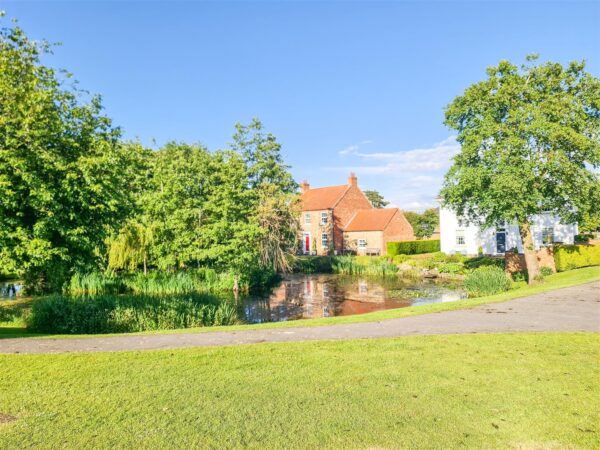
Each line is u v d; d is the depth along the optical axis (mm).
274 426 5520
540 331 10461
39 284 24844
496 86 23062
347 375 7465
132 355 8844
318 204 53562
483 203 22422
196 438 5230
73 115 13289
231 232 27625
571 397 6316
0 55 12266
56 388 6961
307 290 29016
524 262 28688
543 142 21422
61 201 12375
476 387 6770
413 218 69750
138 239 26641
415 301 23500
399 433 5289
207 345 9828
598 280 20500
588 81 21781
